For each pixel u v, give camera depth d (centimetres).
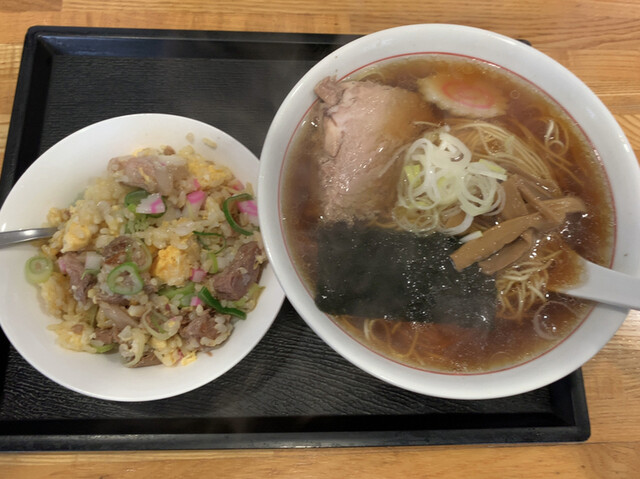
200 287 31
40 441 27
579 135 26
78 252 30
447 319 24
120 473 27
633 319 31
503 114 28
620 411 29
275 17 36
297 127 26
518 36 37
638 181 24
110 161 31
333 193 26
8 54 35
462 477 28
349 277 25
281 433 27
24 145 32
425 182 26
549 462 28
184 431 27
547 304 24
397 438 28
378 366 22
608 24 37
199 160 32
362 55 27
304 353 30
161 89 35
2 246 28
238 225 32
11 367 29
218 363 27
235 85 35
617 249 24
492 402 29
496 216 26
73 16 35
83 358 28
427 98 28
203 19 36
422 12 37
